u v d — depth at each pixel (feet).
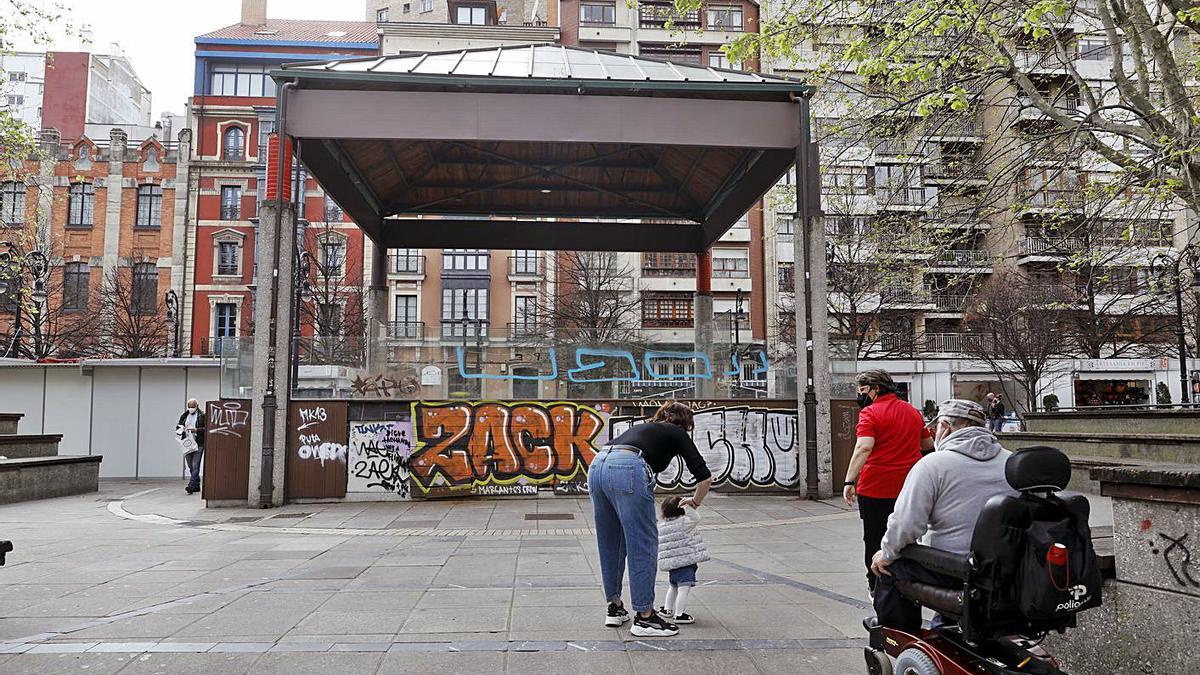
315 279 132.87
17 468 46.98
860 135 39.17
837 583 22.00
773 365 47.37
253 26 181.57
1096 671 13.41
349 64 44.37
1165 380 122.93
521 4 199.41
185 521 37.22
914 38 31.35
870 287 113.60
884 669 13.28
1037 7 27.63
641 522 16.22
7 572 23.90
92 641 16.02
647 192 65.67
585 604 19.36
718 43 166.71
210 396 65.41
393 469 43.91
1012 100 35.40
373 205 60.29
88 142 152.66
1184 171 29.66
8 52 60.64
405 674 13.99
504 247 62.69
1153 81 34.73
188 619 17.83
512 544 29.45
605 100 43.88
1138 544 12.64
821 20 33.76
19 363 64.59
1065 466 10.58
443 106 42.86
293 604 19.35
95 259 149.89
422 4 203.72
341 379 44.45
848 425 45.73
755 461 46.06
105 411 64.90
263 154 155.84
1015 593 10.37
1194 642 11.63
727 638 16.29
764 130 45.09
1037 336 112.06
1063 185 39.88
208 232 152.15
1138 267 45.73
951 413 12.66
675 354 47.06
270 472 41.83
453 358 45.47
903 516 12.03
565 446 45.19
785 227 159.22
